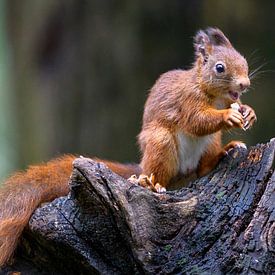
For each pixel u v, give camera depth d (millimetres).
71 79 22781
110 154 22562
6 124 28547
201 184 9766
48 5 22797
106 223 9125
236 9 22719
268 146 10000
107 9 22375
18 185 10258
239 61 10695
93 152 22641
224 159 10164
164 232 9188
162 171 10773
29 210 9797
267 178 9672
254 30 22906
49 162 10930
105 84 22594
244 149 10242
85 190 9023
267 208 9234
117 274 9133
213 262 8984
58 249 9289
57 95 22969
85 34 22594
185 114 10688
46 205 9445
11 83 24688
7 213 9781
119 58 22453
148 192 9258
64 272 9523
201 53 10922
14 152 27031
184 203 9352
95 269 9148
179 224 9242
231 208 9375
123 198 8945
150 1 22328
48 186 10250
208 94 10734
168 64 22562
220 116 10391
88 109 22719
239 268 8898
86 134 22719
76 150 22812
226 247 9062
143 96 22516
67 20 22625
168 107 10859
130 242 8992
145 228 9078
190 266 8977
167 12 22438
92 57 22562
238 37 22938
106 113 22625
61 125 22922
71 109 22812
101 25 22453
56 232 9164
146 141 10906
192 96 10703
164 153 10758
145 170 10844
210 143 10781
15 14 23750
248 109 10391
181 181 11094
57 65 23000
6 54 25844
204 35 11023
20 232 9641
